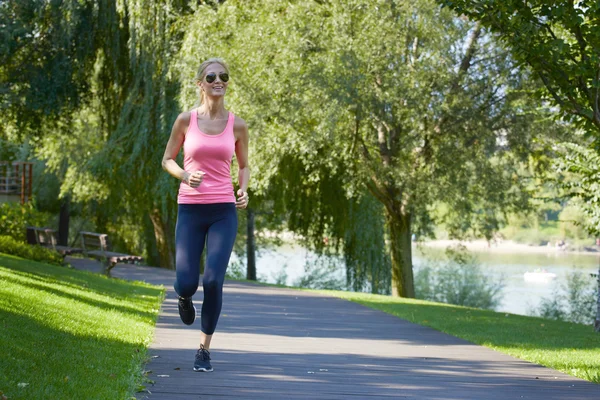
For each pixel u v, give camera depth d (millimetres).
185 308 6523
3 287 10031
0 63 27609
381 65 21875
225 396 5680
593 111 12062
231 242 6289
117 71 28031
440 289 40938
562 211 56031
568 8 11453
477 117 23266
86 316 9367
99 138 30734
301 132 22984
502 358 9375
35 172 36594
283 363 7711
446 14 21734
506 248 95812
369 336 11117
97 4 27438
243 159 6629
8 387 4879
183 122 6316
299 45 22125
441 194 23047
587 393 6938
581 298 32781
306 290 21688
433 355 9305
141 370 6410
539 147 25109
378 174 24547
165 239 32312
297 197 30109
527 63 12289
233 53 23312
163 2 26266
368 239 29266
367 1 22094
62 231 37438
